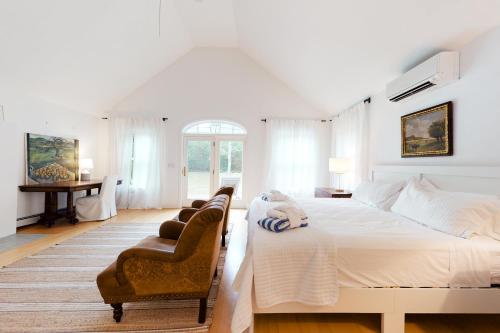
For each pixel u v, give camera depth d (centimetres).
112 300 174
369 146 433
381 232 194
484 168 214
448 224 195
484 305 170
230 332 173
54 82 422
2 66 341
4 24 293
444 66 243
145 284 175
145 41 466
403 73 329
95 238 361
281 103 598
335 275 166
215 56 592
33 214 431
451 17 217
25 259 282
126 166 579
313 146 595
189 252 175
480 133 225
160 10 420
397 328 170
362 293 168
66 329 169
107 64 458
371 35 288
